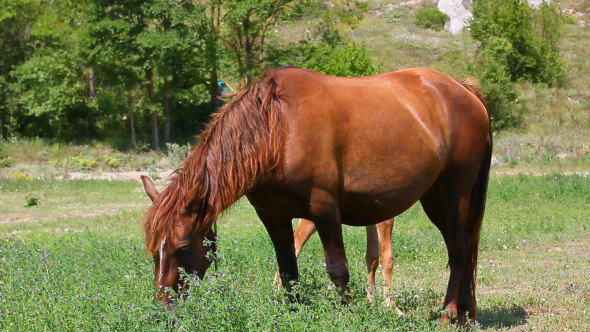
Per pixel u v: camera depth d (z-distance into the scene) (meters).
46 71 32.12
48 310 6.16
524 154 25.11
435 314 7.16
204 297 5.53
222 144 5.97
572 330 6.77
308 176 6.04
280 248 6.65
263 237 11.33
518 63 35.75
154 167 28.47
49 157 30.22
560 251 11.30
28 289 6.72
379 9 50.53
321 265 7.63
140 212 16.91
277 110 6.04
